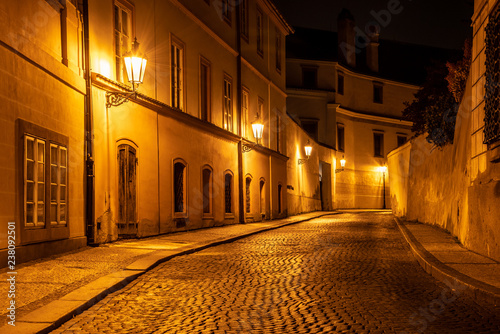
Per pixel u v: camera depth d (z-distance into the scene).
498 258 10.41
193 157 19.94
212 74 22.17
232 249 14.34
